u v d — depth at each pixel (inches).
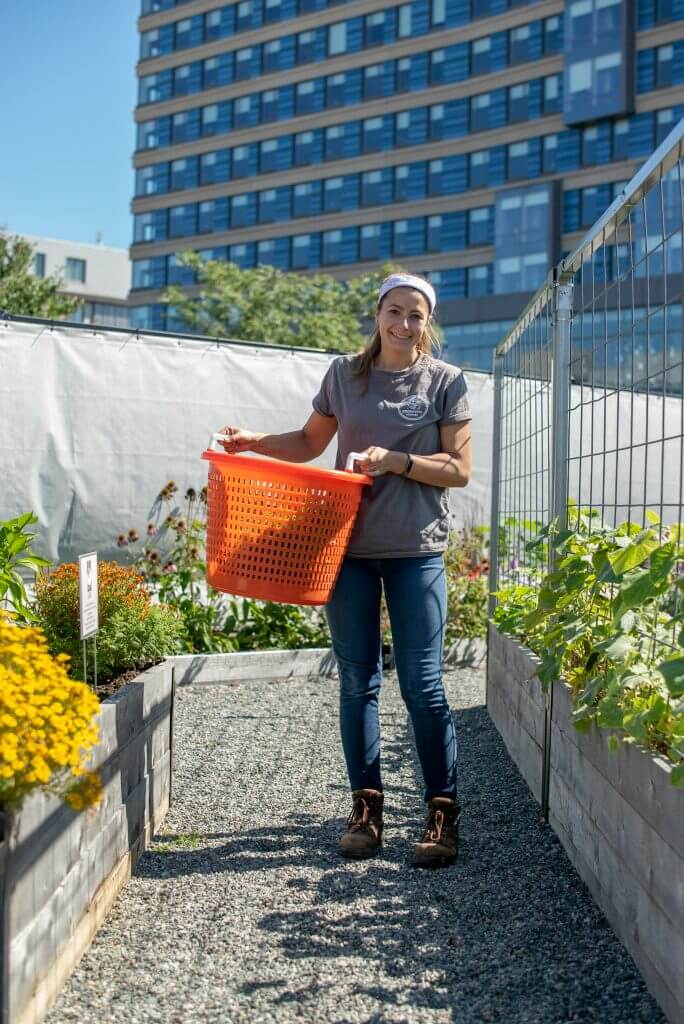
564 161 1488.7
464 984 84.6
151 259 1961.1
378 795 118.6
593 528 127.0
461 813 133.5
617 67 1408.7
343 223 1721.2
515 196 1524.4
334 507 108.2
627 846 91.3
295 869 111.5
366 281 1007.6
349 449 119.8
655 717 85.4
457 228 1604.3
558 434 137.1
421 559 116.6
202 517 257.3
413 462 112.6
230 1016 78.5
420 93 1638.8
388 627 235.0
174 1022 77.4
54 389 238.7
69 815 83.8
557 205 1487.5
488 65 1573.6
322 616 247.8
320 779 146.7
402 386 118.7
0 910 67.7
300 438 127.5
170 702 132.2
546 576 122.6
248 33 1834.4
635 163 1423.5
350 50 1717.5
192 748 162.4
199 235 1893.5
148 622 140.9
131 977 84.7
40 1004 76.2
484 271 1579.7
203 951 90.1
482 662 251.4
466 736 175.9
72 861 85.0
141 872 109.4
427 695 115.7
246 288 1009.5
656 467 279.7
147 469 249.4
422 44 1636.3
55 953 80.1
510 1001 81.7
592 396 122.6
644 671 92.7
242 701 198.1
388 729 178.7
